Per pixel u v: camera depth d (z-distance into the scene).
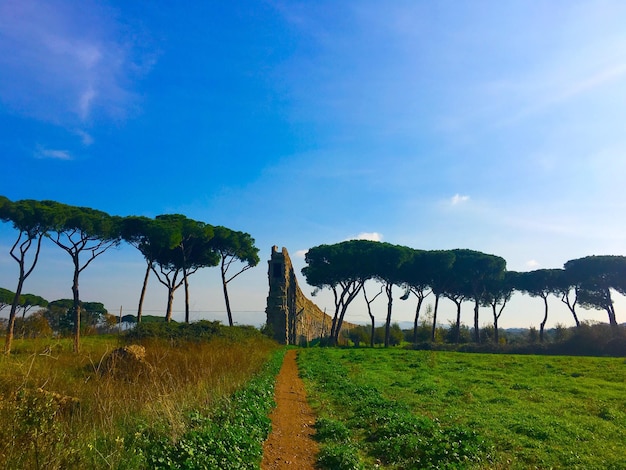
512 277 65.06
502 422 13.55
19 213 31.89
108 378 11.91
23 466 5.96
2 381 9.21
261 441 10.76
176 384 12.55
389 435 11.57
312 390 19.69
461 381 23.58
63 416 8.98
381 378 23.91
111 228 38.16
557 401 17.72
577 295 61.59
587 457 10.20
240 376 17.47
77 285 34.47
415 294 62.25
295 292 66.19
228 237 51.62
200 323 34.25
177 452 7.73
